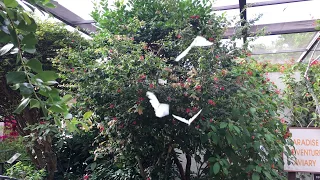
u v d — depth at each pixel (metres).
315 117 3.58
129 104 2.24
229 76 2.29
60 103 0.80
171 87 2.11
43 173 2.98
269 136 2.29
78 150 3.73
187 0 2.82
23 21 0.67
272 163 2.39
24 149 3.62
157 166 2.57
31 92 0.67
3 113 3.45
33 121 3.32
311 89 3.42
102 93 2.25
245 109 2.31
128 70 2.19
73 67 2.61
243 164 2.36
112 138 2.46
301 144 2.43
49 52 3.15
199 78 2.09
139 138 2.38
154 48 2.94
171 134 2.34
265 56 4.83
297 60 4.96
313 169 2.37
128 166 2.95
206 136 2.18
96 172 3.22
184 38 2.39
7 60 2.66
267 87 3.12
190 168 3.05
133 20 2.86
